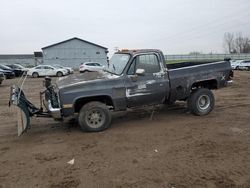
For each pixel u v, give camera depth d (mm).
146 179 4406
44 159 5387
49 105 6918
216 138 6223
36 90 17406
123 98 7227
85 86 6883
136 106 7539
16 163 5254
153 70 7527
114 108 7230
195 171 4625
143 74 7309
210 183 4230
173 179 4379
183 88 7926
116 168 4848
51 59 61562
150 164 4953
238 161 4977
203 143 5918
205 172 4582
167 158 5188
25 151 5875
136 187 4176
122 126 7480
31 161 5320
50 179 4547
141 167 4844
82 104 7242
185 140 6148
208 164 4879
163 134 6637
